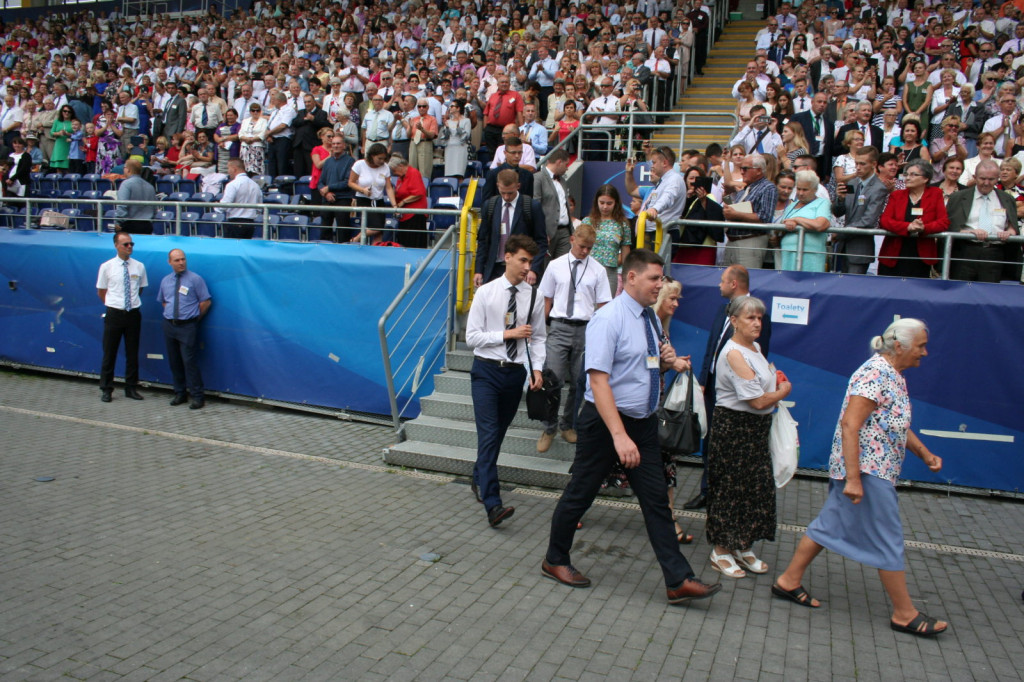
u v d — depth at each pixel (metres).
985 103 11.10
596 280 6.70
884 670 4.05
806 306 7.17
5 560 5.12
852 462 4.36
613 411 4.52
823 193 7.58
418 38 18.62
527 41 16.17
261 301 9.45
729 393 5.02
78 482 6.72
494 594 4.80
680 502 6.55
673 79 13.90
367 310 8.86
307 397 9.27
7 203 14.66
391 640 4.23
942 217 6.89
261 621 4.41
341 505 6.31
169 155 15.53
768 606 4.74
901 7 15.33
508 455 7.19
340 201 10.36
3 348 11.59
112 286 9.73
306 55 18.83
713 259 8.02
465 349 8.41
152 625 4.33
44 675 3.81
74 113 17.75
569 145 12.03
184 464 7.31
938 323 6.86
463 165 12.63
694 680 3.91
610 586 4.96
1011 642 4.38
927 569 5.38
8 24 27.80
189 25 23.56
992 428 6.80
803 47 14.16
